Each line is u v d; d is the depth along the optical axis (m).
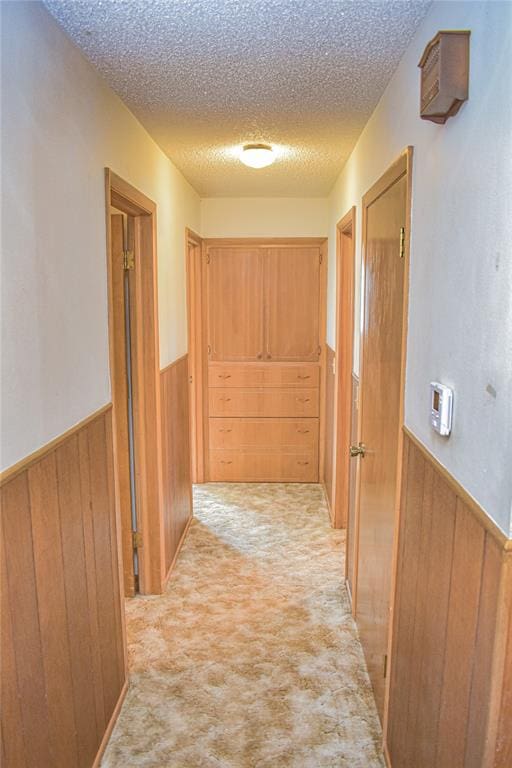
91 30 1.58
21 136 1.32
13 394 1.28
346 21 1.53
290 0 1.42
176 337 3.39
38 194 1.42
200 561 3.38
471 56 1.12
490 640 1.00
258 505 4.31
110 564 2.04
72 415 1.66
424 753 1.43
